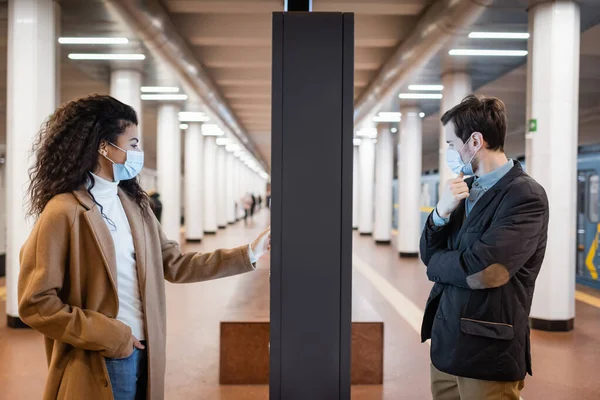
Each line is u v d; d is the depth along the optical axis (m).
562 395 4.00
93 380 1.60
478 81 10.33
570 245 6.00
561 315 5.95
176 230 13.71
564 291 5.96
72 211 1.62
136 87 9.64
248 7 6.89
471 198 1.94
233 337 4.09
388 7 6.88
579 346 5.34
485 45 7.65
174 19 7.66
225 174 25.83
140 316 1.77
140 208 1.88
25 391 3.95
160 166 13.63
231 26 7.92
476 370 1.76
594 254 9.09
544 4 5.95
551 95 5.96
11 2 5.84
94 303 1.64
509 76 10.23
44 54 5.90
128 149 1.76
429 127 17.73
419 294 8.11
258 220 30.19
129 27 6.50
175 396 3.83
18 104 5.83
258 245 2.02
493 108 1.90
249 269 2.01
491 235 1.73
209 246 15.61
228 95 13.65
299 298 1.62
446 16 6.30
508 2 5.96
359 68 10.21
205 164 19.88
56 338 1.54
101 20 6.62
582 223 9.57
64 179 1.64
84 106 1.70
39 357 4.79
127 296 1.74
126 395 1.67
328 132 1.61
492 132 1.89
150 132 19.88
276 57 1.60
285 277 1.61
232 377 4.10
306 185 1.60
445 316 1.86
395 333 5.70
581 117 12.99
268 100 14.61
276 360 1.62
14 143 5.82
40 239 1.56
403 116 13.41
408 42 7.64
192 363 4.59
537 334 5.82
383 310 6.89
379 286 8.80
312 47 1.60
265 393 3.90
